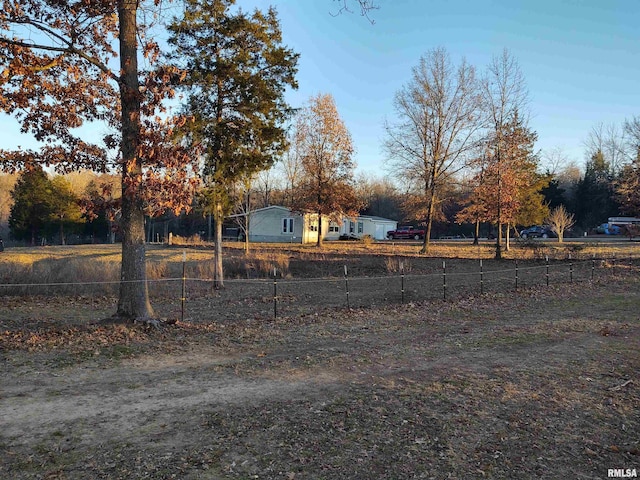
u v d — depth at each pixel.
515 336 9.21
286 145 15.88
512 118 26.92
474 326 10.18
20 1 8.32
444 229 65.00
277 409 5.30
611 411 5.46
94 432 4.63
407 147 33.53
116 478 3.78
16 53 8.20
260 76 15.02
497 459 4.26
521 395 5.93
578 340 8.89
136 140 8.24
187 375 6.51
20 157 8.54
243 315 11.66
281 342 8.55
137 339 8.26
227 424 4.86
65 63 8.97
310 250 35.09
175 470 3.91
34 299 13.70
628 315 11.29
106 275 16.47
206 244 42.16
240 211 36.84
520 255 29.12
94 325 9.01
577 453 4.43
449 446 4.49
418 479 3.88
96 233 61.25
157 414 5.11
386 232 65.69
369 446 4.44
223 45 14.79
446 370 6.95
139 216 9.15
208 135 14.78
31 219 53.00
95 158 8.97
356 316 11.20
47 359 7.06
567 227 42.03
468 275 20.56
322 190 38.25
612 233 57.19
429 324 10.38
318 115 37.50
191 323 9.84
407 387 6.15
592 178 66.56
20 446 4.30
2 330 9.17
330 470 3.98
